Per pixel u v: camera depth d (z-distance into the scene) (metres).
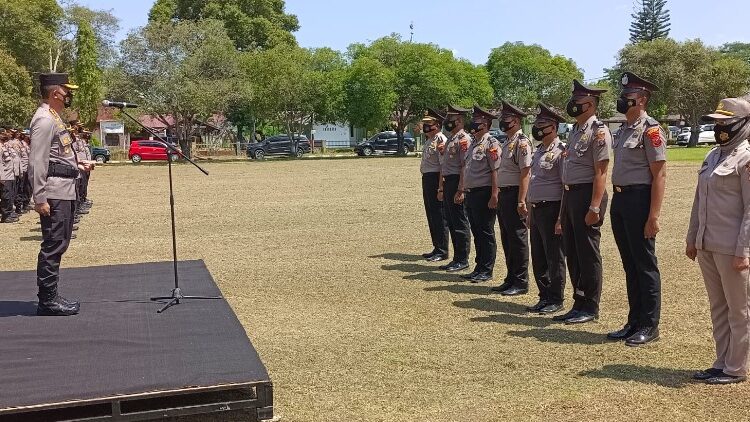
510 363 5.24
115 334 5.00
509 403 4.45
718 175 4.58
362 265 9.29
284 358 5.46
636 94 5.55
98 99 48.66
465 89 45.25
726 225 4.59
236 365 4.32
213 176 28.09
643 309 5.66
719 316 4.80
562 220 6.43
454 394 4.64
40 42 43.75
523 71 56.19
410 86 43.31
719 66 47.69
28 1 45.56
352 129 59.34
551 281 6.75
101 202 18.28
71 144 5.82
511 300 7.32
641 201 5.54
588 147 6.11
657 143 5.44
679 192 17.22
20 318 5.47
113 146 54.19
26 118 38.62
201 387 3.99
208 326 5.20
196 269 7.53
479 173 8.07
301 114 45.62
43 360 4.44
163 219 14.58
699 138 48.72
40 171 5.44
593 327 6.20
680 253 9.46
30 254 10.70
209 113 41.16
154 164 39.44
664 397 4.47
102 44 51.19
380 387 4.80
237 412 4.43
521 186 7.23
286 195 19.20
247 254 10.25
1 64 37.81
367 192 19.59
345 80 43.53
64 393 3.88
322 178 25.50
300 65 43.97
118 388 3.95
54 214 5.56
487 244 8.23
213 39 41.44
